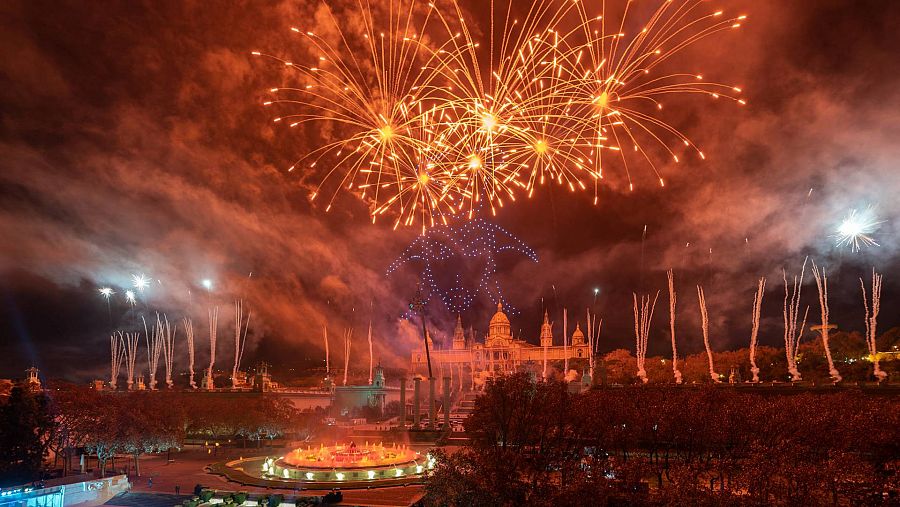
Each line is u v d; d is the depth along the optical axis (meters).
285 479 112.06
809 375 171.00
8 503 90.19
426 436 156.62
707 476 77.69
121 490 105.69
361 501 95.19
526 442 86.19
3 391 147.75
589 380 179.75
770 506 59.66
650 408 98.00
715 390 109.12
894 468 77.69
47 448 134.50
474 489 64.75
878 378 148.00
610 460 77.56
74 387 145.00
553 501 61.72
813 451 80.94
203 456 145.50
